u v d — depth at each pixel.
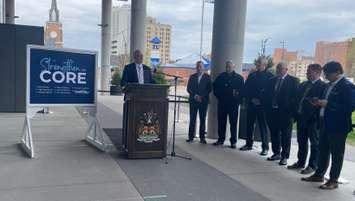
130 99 6.00
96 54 6.78
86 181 4.89
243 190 4.79
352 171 5.98
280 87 6.12
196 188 4.79
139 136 6.05
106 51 23.72
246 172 5.61
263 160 6.38
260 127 6.76
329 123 4.87
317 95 5.35
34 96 6.33
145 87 6.02
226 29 7.94
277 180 5.28
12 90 11.24
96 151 6.51
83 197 4.32
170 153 6.63
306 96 5.56
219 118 7.45
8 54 11.11
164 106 6.16
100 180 4.95
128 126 6.02
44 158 5.93
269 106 6.29
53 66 6.45
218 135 7.63
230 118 7.25
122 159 6.03
